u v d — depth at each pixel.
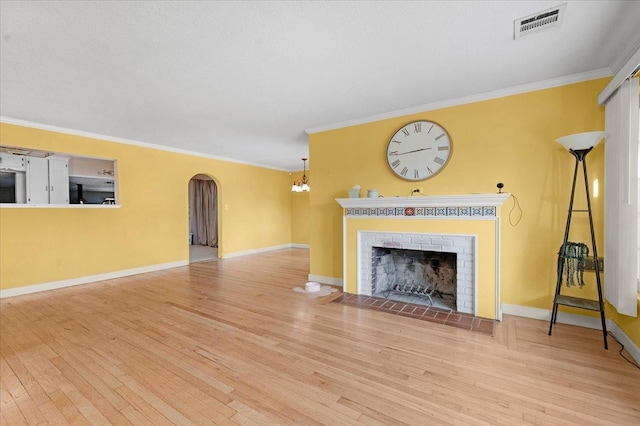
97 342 2.61
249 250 7.78
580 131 2.83
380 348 2.48
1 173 4.42
